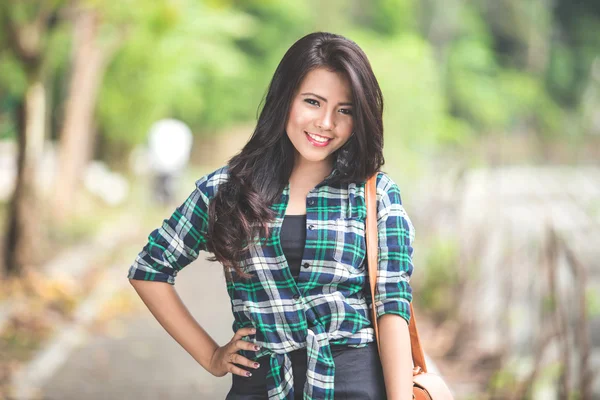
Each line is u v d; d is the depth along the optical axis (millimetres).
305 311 3250
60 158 21109
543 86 49000
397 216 3354
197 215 3439
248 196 3311
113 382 8977
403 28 44344
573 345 7512
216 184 3430
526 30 49188
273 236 3307
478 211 13289
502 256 10281
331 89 3295
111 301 13250
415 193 16266
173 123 27875
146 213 26078
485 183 14945
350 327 3260
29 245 13695
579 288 6688
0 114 22062
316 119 3295
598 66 51531
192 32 23031
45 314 11977
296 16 45469
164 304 3453
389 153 17266
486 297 10461
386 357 3250
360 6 45188
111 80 26828
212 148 45438
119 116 29094
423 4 45125
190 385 8891
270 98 3383
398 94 17734
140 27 18109
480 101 41406
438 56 42094
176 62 25625
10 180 24109
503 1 48562
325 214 3312
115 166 34125
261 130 3381
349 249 3283
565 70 51000
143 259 3469
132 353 10211
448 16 44625
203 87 41656
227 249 3281
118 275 16047
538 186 27422
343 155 3381
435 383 3361
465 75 42281
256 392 3342
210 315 12625
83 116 21406
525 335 9531
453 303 10766
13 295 12703
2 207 19312
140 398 8422
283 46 46094
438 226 13250
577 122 46094
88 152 28688
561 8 51375
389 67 18031
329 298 3242
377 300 3289
